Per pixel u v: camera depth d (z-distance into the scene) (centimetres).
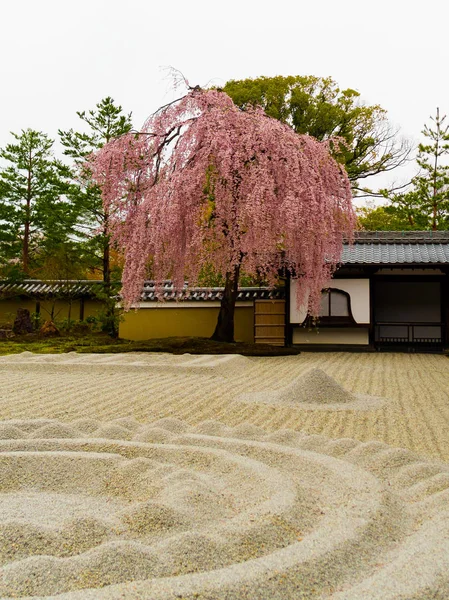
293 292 1736
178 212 1388
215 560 282
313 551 274
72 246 2283
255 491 390
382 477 434
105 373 1098
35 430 553
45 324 2003
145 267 1472
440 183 2798
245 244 1385
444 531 296
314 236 1433
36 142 2678
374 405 762
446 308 1748
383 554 289
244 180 1416
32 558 271
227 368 1161
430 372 1170
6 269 2586
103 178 1505
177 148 1488
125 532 326
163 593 233
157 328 1936
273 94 2489
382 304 1939
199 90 1547
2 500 399
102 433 548
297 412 719
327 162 1540
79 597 231
